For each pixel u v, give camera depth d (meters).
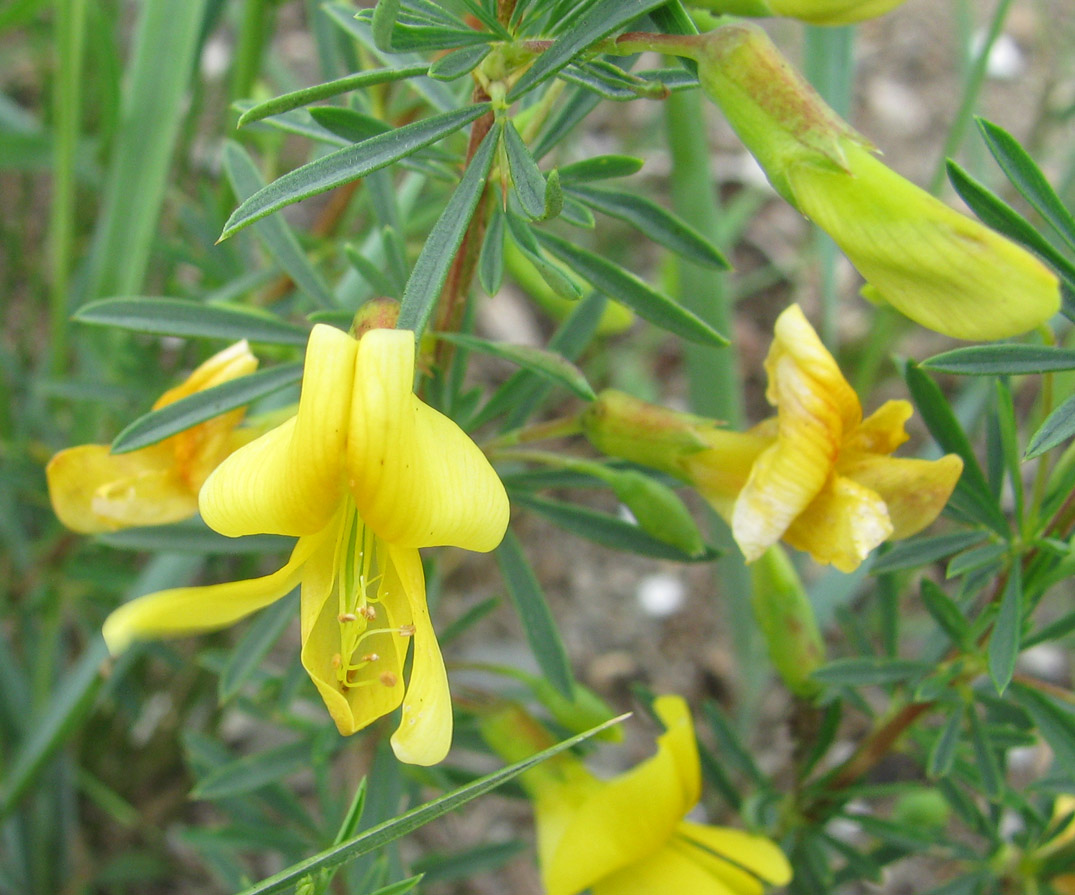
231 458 0.06
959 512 0.08
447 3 0.08
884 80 0.24
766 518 0.07
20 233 0.17
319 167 0.06
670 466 0.08
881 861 0.11
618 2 0.06
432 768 0.10
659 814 0.09
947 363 0.07
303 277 0.09
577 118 0.08
